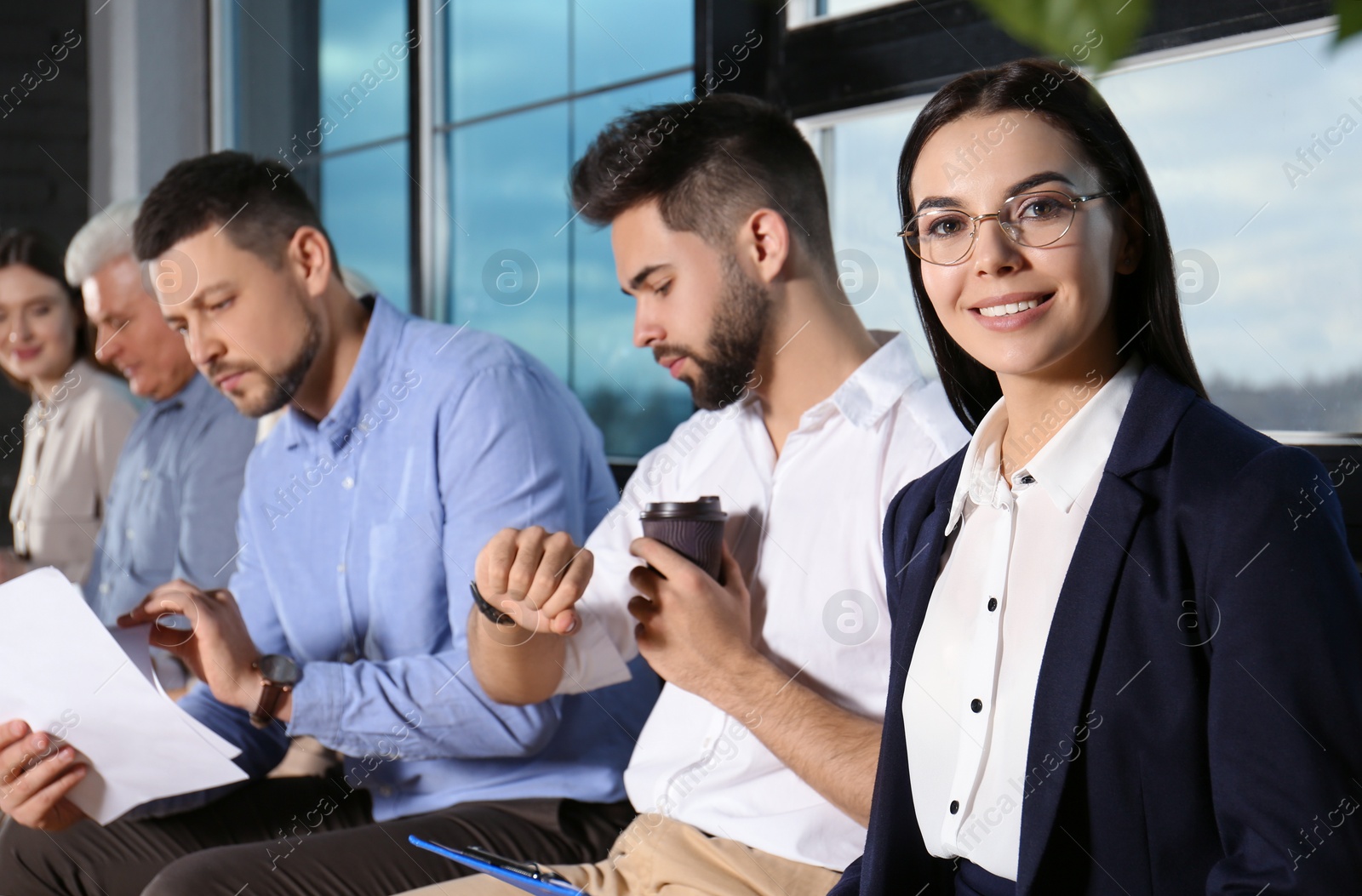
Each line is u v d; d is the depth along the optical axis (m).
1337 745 0.58
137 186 2.77
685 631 1.04
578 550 1.12
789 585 1.10
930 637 0.81
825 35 1.53
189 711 1.37
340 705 1.22
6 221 2.69
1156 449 0.68
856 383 1.12
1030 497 0.76
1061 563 0.73
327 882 1.15
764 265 1.19
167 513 1.92
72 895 1.30
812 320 1.19
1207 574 0.64
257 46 2.76
